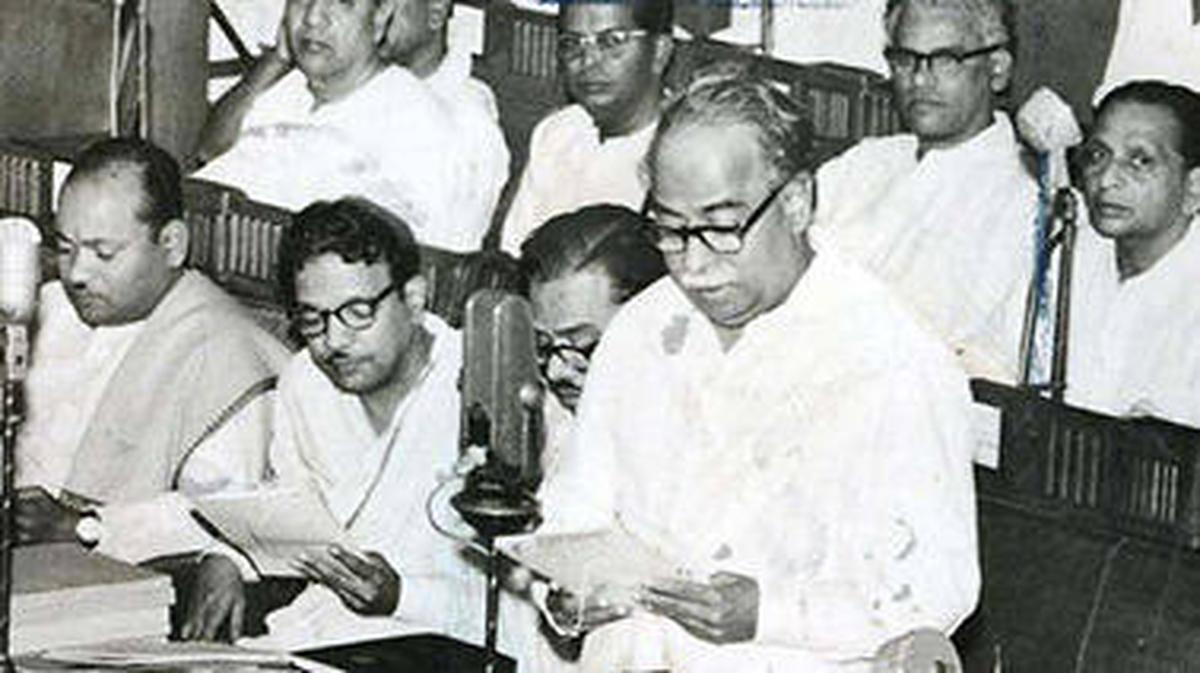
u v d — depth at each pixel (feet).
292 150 14.29
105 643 12.74
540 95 13.08
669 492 12.37
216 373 14.67
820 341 11.88
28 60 15.25
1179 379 10.81
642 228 12.59
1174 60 10.75
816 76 11.86
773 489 12.00
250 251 14.49
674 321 12.42
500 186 13.33
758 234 11.95
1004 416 11.37
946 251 11.51
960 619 11.37
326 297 14.02
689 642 12.22
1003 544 11.41
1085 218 11.07
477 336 12.05
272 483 14.47
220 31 14.58
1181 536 10.78
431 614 13.71
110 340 15.10
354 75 13.99
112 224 14.96
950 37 11.41
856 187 11.76
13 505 12.62
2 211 15.37
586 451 12.73
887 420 11.60
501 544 11.84
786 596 11.68
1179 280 10.81
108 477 15.12
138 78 14.87
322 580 14.16
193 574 14.74
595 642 12.70
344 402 14.07
